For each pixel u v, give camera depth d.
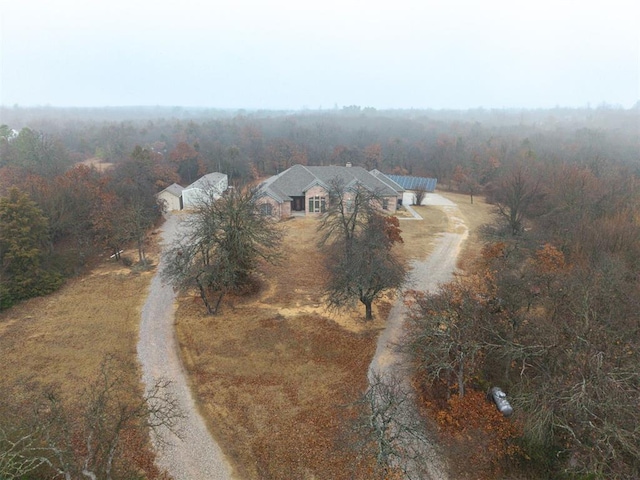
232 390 28.12
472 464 22.80
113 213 53.97
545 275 31.67
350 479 21.70
